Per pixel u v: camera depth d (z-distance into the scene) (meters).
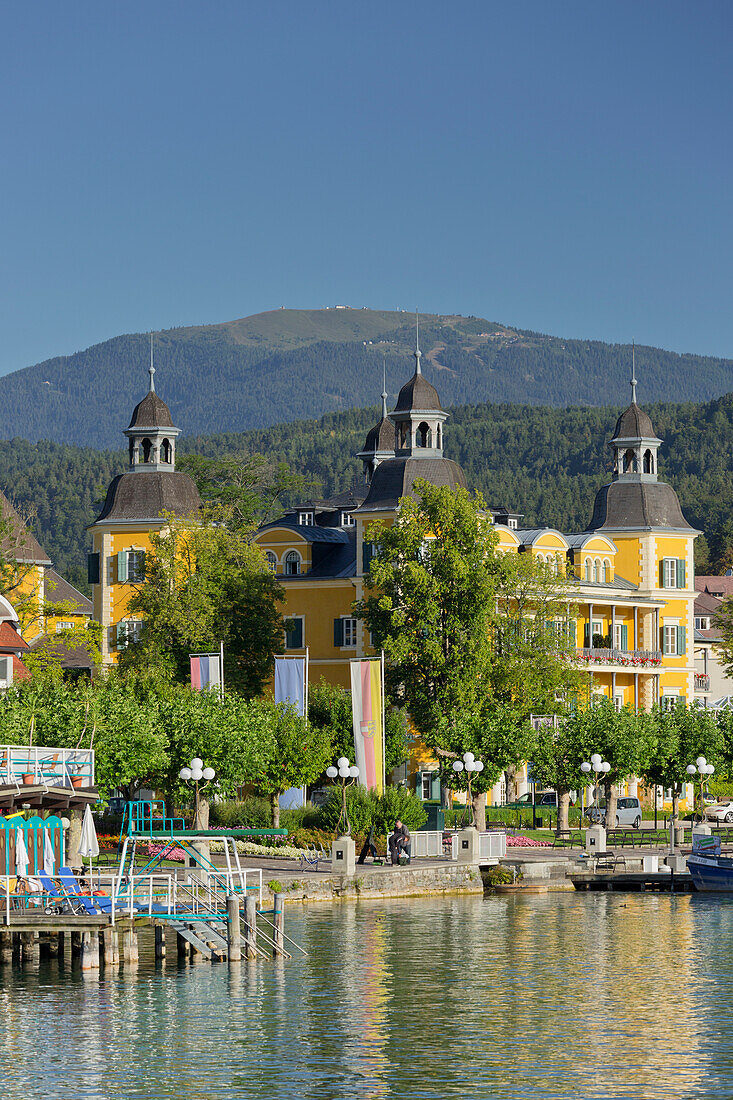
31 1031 49.91
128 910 62.44
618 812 125.06
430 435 126.31
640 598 142.12
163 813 97.44
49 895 61.47
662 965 62.50
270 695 126.44
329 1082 44.09
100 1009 53.22
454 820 110.56
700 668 181.38
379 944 67.56
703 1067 45.56
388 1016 52.31
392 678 108.88
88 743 81.62
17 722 81.81
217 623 113.62
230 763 86.12
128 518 125.81
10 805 63.06
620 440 147.12
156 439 128.88
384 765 95.69
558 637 112.56
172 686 102.62
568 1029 50.44
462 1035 49.56
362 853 89.62
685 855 98.00
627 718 108.81
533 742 101.81
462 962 62.81
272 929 71.31
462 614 108.31
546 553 136.25
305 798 112.44
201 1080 44.28
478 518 110.44
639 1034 49.66
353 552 132.88
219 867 82.12
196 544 115.62
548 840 106.06
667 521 145.12
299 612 131.50
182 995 55.53
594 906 83.31
